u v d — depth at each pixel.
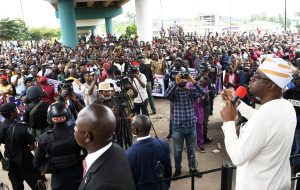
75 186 3.58
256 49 17.52
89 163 1.85
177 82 5.46
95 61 13.82
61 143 3.46
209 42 23.61
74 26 30.55
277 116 1.91
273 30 44.25
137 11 28.83
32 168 4.84
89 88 6.65
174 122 5.62
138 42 27.31
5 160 4.76
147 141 3.45
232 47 19.34
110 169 1.74
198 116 6.71
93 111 1.86
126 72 8.98
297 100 5.23
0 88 8.13
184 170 6.15
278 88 1.99
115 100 6.09
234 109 2.17
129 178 1.77
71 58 16.66
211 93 9.20
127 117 6.11
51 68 11.33
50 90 7.04
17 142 4.70
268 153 1.93
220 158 6.60
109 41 29.88
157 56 12.82
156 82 12.12
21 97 7.66
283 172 2.01
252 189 2.01
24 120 5.66
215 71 11.37
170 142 7.67
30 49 28.06
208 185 5.50
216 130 8.39
